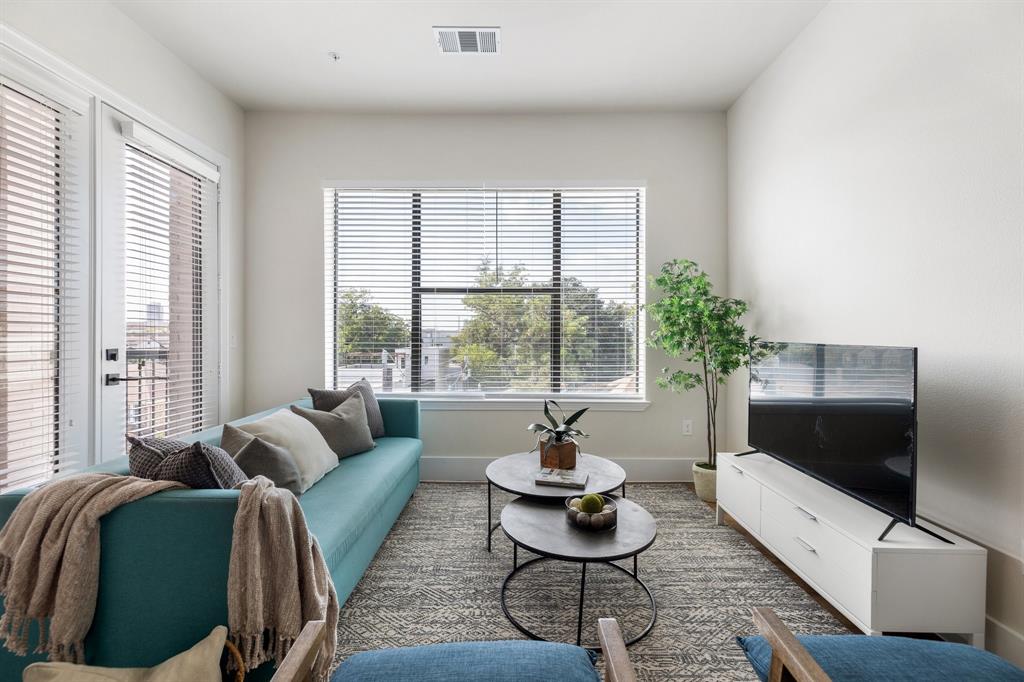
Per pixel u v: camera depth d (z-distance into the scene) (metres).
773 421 2.36
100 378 2.17
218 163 3.08
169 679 1.08
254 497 1.22
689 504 2.97
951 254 1.67
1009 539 1.49
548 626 1.73
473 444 3.46
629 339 3.53
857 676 0.97
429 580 2.05
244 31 2.49
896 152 1.92
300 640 0.92
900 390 1.59
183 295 2.78
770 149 2.84
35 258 1.88
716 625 1.75
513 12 2.36
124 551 1.21
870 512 1.79
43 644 1.17
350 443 2.60
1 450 1.77
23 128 1.84
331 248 3.49
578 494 1.96
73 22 2.04
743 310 2.90
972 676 0.97
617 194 3.50
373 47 2.64
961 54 1.63
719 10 2.36
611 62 2.80
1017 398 1.46
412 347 3.52
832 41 2.29
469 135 3.43
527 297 3.52
